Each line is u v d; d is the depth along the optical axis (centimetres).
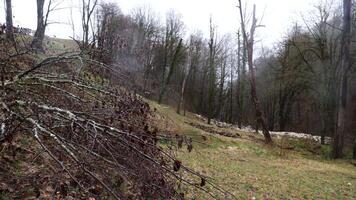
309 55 3475
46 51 768
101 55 676
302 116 4788
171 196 461
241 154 1741
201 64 5169
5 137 433
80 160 424
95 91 601
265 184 1133
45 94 552
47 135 439
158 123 627
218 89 5184
